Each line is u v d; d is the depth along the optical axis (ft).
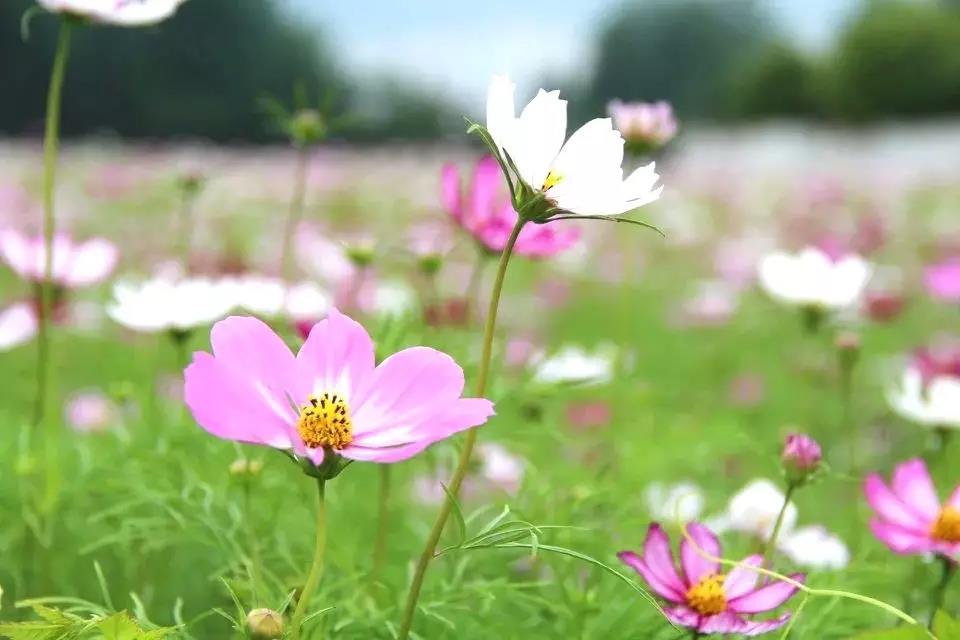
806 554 2.79
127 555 2.87
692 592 2.32
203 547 2.90
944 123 47.29
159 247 9.00
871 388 5.91
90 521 2.70
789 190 16.28
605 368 3.45
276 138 46.83
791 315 7.82
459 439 2.85
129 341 5.57
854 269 3.62
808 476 2.47
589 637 2.49
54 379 2.96
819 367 6.11
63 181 14.21
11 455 3.08
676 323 8.04
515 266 8.38
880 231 10.30
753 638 2.40
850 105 49.73
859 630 2.54
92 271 3.35
